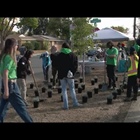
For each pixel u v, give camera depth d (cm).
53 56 1402
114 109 948
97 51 2398
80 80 1609
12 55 660
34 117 856
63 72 967
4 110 679
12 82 659
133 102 1062
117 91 1218
